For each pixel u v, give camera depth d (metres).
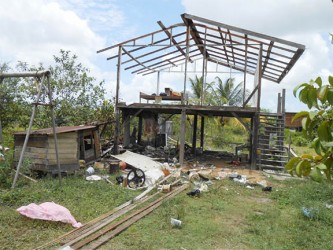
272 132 14.66
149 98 16.64
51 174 9.99
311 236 6.15
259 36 12.51
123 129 17.09
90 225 6.16
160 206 7.71
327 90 1.49
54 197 7.73
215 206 8.02
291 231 6.45
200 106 14.13
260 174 12.71
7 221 6.07
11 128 15.28
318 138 1.59
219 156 18.09
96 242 5.38
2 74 8.48
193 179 11.08
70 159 10.52
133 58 15.66
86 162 11.87
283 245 5.71
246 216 7.33
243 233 6.29
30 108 14.75
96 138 12.70
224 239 5.92
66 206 7.18
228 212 7.64
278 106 15.10
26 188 8.30
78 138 10.88
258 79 13.47
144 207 7.48
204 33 14.05
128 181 9.77
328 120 1.54
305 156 1.71
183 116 14.29
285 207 8.33
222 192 9.52
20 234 5.60
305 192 9.47
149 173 10.38
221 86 25.09
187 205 8.00
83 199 7.79
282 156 13.81
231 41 14.12
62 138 10.31
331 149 1.65
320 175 1.60
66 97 15.88
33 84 14.75
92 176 10.30
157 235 5.89
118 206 7.52
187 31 14.01
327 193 9.18
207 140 25.31
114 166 11.31
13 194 7.37
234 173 12.01
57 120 15.31
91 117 16.50
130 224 6.30
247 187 10.44
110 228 5.96
